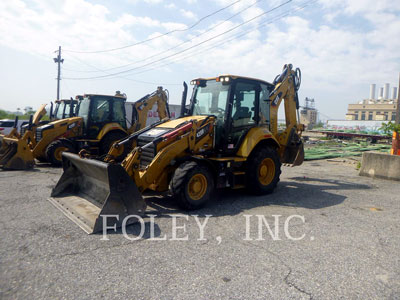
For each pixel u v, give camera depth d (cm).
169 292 284
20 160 966
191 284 298
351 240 418
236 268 332
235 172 624
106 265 334
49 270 321
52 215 496
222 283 302
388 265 346
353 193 706
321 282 307
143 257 354
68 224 456
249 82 654
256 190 654
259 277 314
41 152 1065
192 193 539
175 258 354
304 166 1180
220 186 596
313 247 392
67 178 590
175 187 521
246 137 638
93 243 390
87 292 282
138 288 290
